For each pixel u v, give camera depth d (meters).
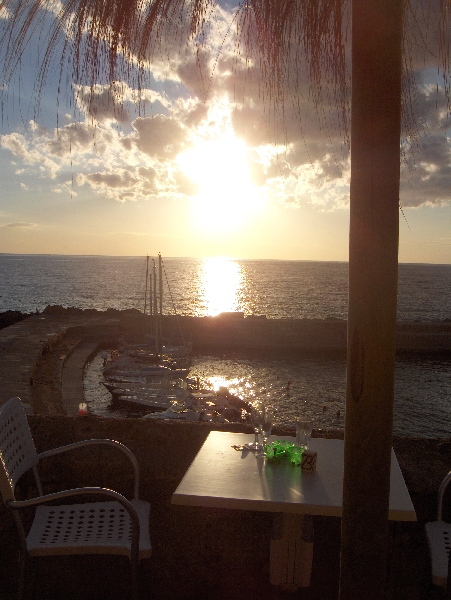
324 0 1.40
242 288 157.75
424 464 2.96
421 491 2.78
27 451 2.56
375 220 1.25
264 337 55.59
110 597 2.87
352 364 1.29
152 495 2.93
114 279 187.25
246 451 2.57
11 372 31.31
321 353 54.72
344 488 1.34
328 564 2.85
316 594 2.83
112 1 1.30
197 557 2.90
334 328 55.34
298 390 41.91
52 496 2.15
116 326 53.53
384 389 1.27
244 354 53.59
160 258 48.62
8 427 2.45
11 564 2.86
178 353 48.62
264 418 2.63
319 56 1.45
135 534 2.21
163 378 36.62
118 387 36.06
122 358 43.56
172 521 2.91
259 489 2.14
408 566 2.77
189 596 2.89
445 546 2.33
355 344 1.28
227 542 2.89
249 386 42.94
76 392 32.22
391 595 2.78
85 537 2.38
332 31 1.42
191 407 29.75
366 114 1.25
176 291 142.62
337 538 2.85
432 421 36.09
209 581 2.89
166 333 54.84
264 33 1.43
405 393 42.00
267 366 49.38
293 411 36.59
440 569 2.19
